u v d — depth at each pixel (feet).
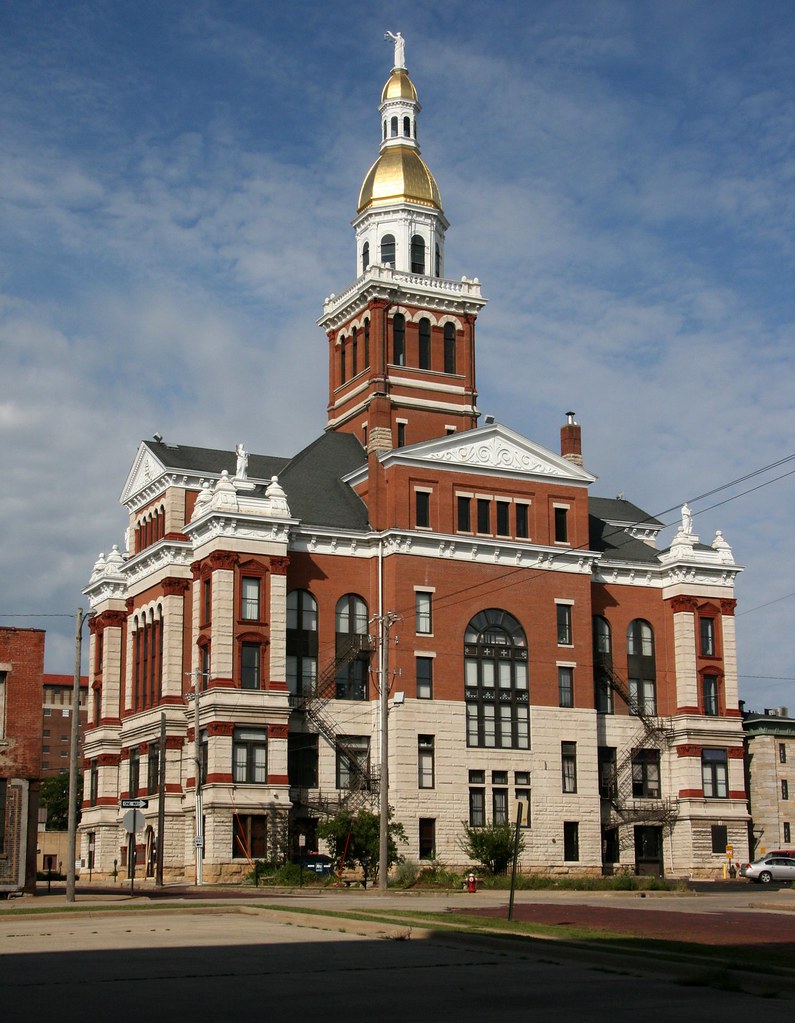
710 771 309.22
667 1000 81.15
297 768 275.18
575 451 343.67
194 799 267.80
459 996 82.12
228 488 273.95
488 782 281.33
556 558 298.76
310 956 102.99
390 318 335.47
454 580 287.69
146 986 85.66
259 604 271.28
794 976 88.89
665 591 318.45
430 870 259.39
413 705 277.23
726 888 255.29
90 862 319.88
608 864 298.15
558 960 101.71
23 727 193.77
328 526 285.02
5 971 93.61
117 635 327.26
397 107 359.25
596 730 299.38
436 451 292.61
